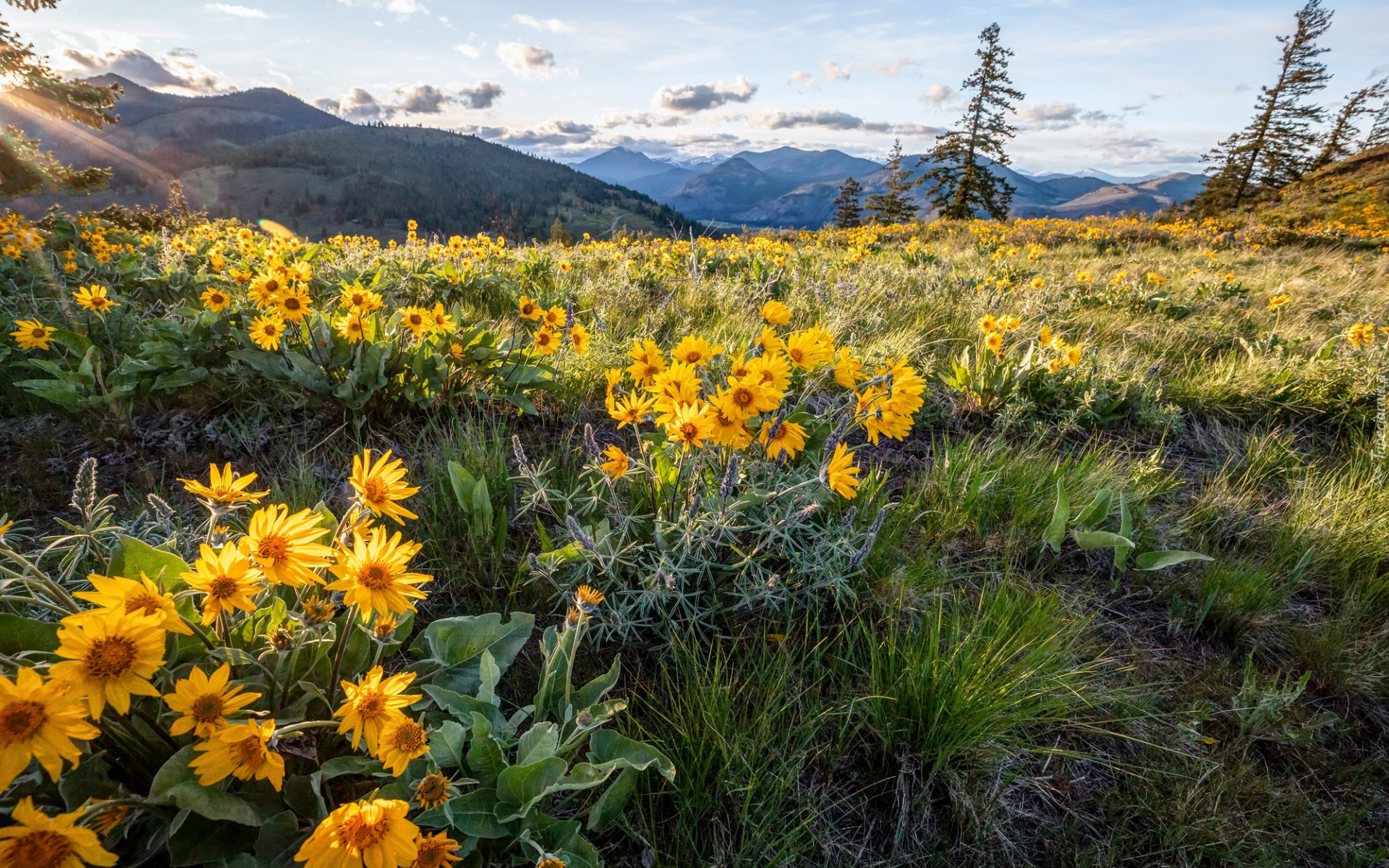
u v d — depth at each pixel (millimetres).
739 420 1805
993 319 4074
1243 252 13398
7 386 3230
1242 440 3943
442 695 1564
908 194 46375
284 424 3059
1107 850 1620
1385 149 35094
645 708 1824
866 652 2066
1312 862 1623
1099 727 1935
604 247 9453
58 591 1202
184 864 1166
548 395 3646
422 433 3023
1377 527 2799
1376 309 6965
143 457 2830
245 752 1009
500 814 1317
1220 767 1823
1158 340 5547
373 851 986
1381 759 1936
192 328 3236
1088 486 3045
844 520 2176
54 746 854
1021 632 2066
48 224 6891
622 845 1518
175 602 1314
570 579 2047
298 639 1300
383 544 1193
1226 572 2555
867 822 1639
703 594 2127
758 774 1606
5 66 23344
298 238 6922
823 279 6383
